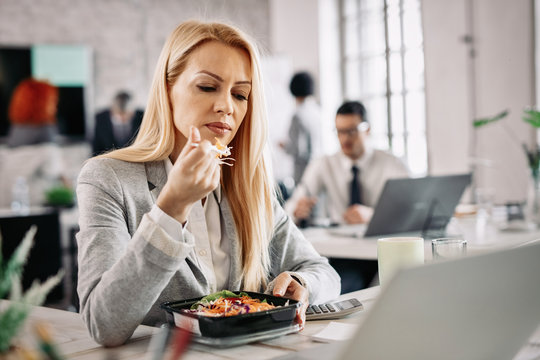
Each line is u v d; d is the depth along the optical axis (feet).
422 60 18.89
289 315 3.31
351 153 11.52
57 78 21.57
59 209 16.40
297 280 4.22
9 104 21.04
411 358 2.27
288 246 4.97
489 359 2.66
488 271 2.31
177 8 23.40
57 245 15.14
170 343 3.16
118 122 19.84
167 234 3.14
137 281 3.16
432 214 8.16
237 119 4.27
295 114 19.06
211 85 4.09
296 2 23.63
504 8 16.17
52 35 21.58
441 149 18.02
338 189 12.12
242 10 24.54
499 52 16.37
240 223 4.59
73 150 21.94
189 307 3.59
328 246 7.62
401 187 7.63
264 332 3.22
